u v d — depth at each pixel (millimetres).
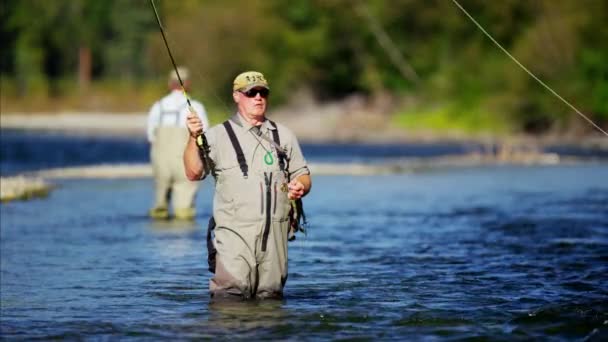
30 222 34969
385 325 17672
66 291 21484
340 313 18641
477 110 148250
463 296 20578
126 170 62219
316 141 128250
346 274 23656
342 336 16828
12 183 46125
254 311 18750
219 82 173250
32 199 43688
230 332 17172
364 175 61719
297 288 21578
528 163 76938
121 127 171750
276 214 19281
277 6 178750
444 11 163250
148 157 86000
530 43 140250
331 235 31656
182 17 180250
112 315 18781
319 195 47062
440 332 17109
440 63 165125
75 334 17188
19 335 17125
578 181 57094
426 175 62000
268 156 19266
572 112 137250
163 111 36156
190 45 173875
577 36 139000
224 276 19391
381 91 170250
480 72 153750
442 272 23953
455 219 36500
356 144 119250
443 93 155625
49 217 36562
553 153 93438
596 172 65438
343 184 54156
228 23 173875
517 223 35125
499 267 24719
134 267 24922
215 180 19516
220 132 19312
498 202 43688
